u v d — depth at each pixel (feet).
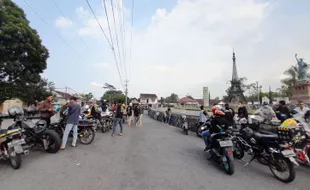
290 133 12.13
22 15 54.08
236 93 144.97
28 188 9.44
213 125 14.76
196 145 21.11
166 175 11.73
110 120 33.24
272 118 20.11
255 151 13.98
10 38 46.80
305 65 54.49
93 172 11.78
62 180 10.47
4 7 49.52
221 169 13.12
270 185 10.58
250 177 11.75
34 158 14.44
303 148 13.16
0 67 49.52
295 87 55.36
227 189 9.96
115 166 13.05
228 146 12.42
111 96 227.20
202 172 12.45
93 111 29.45
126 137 25.32
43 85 86.84
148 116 93.04
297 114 19.13
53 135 15.93
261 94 180.45
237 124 22.03
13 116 14.76
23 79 58.13
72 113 17.99
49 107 19.03
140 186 10.00
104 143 20.76
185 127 30.09
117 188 9.66
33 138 15.96
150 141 22.74
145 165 13.52
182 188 9.94
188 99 211.61
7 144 12.46
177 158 15.62
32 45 54.34
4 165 12.81
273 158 11.91
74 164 13.21
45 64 61.98
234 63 154.92
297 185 10.62
